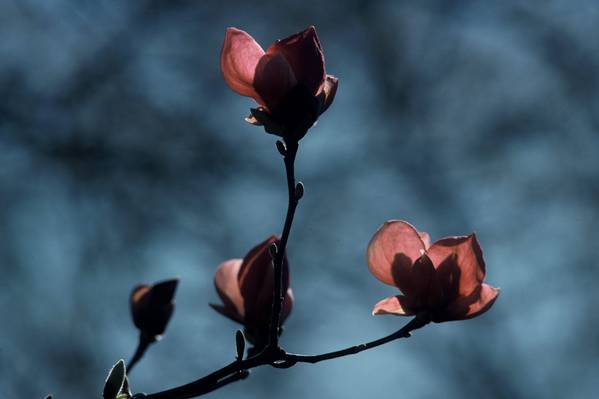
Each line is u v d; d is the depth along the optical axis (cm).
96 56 611
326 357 242
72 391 541
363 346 243
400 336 245
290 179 240
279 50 243
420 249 246
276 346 241
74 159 589
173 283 266
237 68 242
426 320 245
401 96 695
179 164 610
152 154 604
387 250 246
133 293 266
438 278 245
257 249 251
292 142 241
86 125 596
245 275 250
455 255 245
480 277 245
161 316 265
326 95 243
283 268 251
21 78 595
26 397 535
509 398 643
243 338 241
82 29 611
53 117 592
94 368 550
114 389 240
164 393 241
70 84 602
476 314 245
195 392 241
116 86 609
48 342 550
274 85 241
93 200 589
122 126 604
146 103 614
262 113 241
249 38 242
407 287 246
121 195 594
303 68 242
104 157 594
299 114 241
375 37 700
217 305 251
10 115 585
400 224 246
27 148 585
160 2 635
